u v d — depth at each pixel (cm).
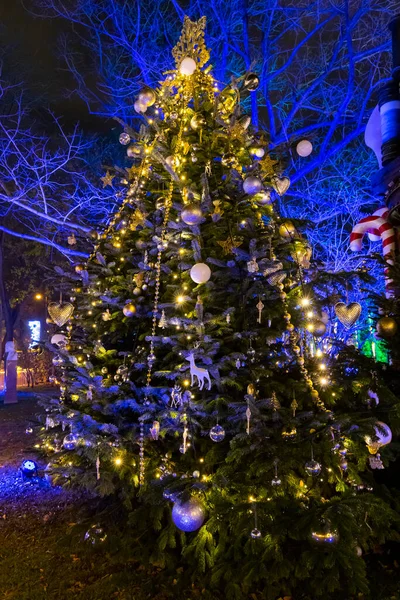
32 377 1912
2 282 1758
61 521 457
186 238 350
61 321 367
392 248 529
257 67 1125
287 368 370
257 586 325
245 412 304
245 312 347
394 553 371
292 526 294
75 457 376
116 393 346
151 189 421
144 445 357
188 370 323
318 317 372
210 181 378
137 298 375
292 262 368
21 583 346
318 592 297
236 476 314
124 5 1110
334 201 1052
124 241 418
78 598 324
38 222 1370
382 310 418
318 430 314
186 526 287
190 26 413
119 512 407
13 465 679
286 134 1077
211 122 393
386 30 1080
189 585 333
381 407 354
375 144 627
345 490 308
